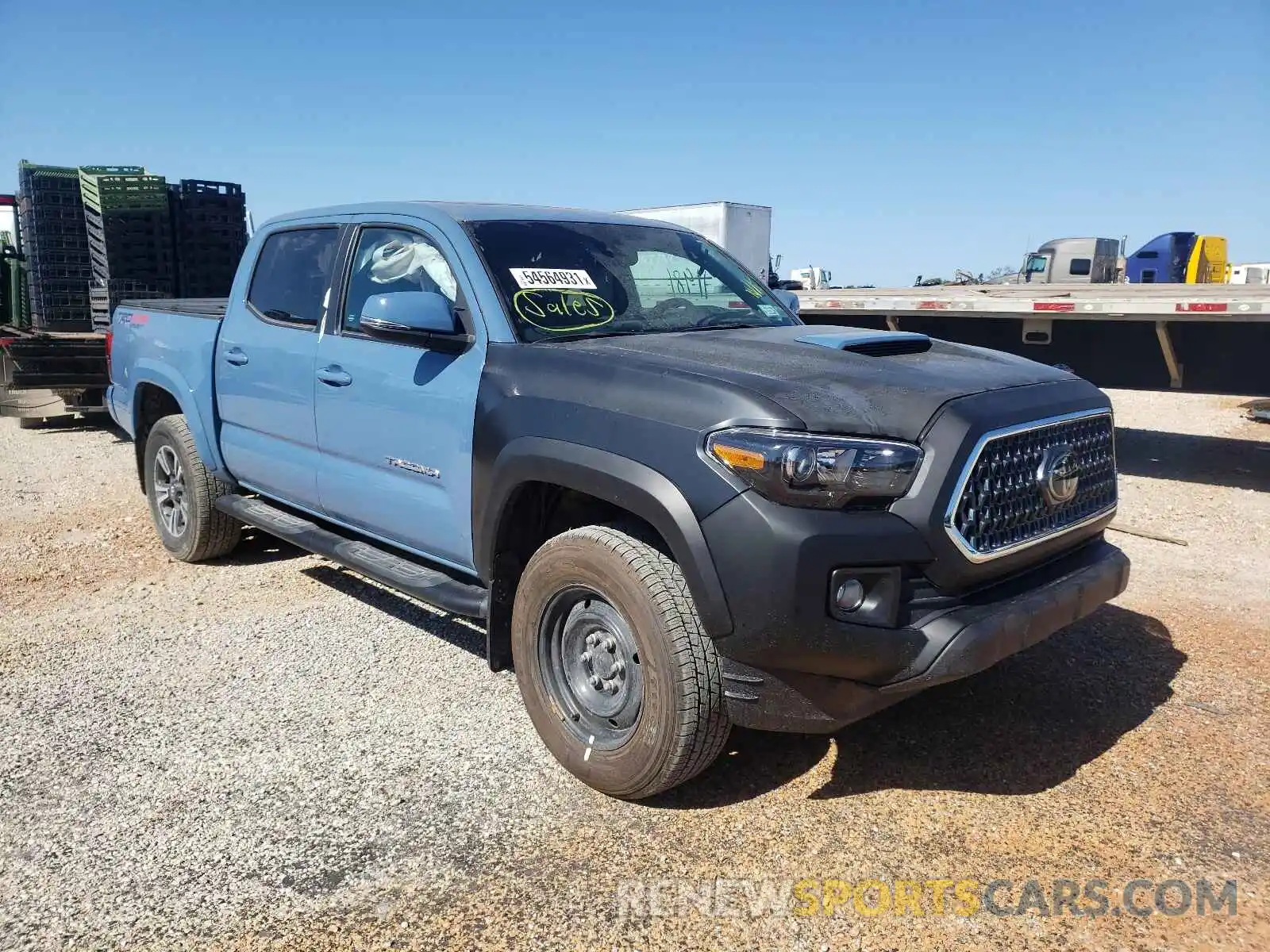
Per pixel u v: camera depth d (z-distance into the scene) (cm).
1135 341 822
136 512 738
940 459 283
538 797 331
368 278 433
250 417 502
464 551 376
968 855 296
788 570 272
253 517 513
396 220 427
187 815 323
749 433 281
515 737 375
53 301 1348
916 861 294
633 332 391
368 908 277
